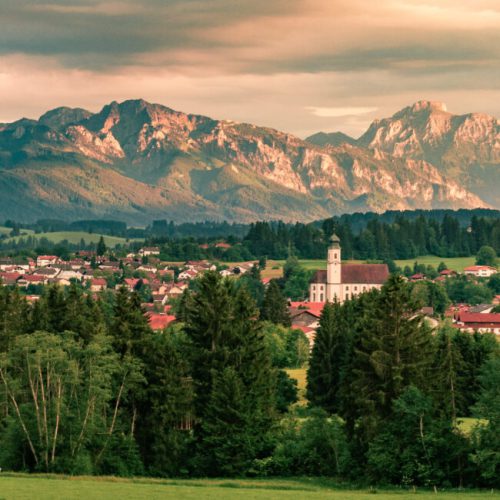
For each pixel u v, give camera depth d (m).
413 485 145.62
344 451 157.88
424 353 165.25
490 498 130.75
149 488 133.88
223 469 162.38
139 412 175.38
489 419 145.62
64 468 154.38
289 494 131.88
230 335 187.25
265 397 181.25
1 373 165.75
